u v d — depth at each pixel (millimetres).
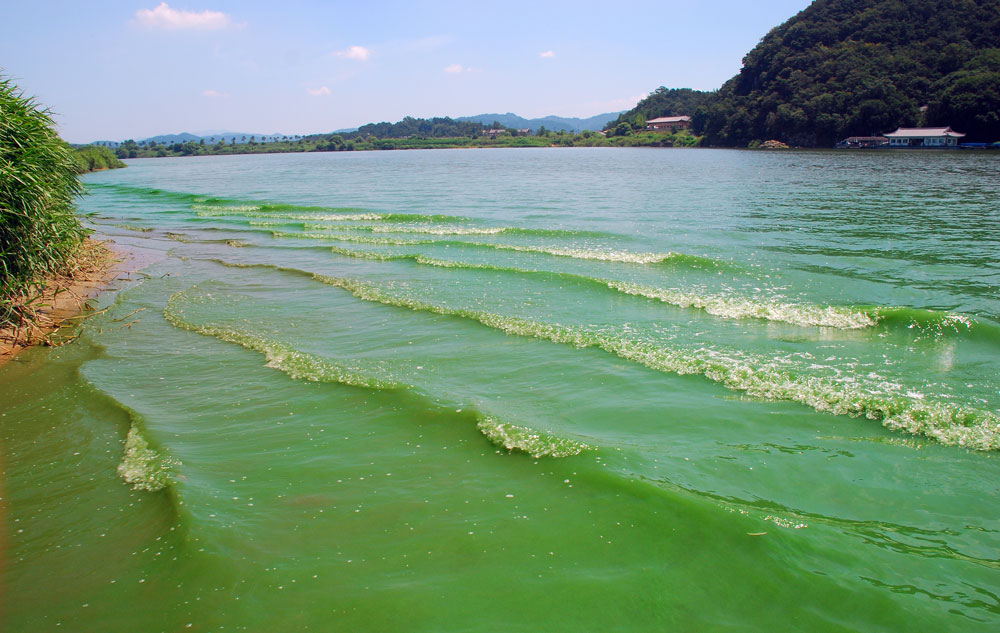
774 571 4535
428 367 8875
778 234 18844
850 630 3990
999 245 16344
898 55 110125
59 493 5812
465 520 5285
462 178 51000
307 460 6348
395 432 6949
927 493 5520
